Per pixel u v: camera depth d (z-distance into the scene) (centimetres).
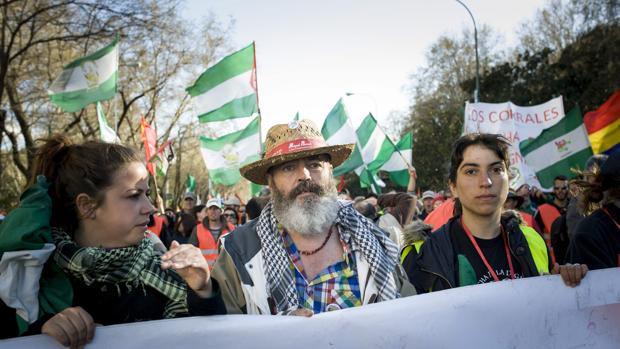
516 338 197
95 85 1098
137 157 192
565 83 2720
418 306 189
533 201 979
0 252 162
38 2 1872
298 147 229
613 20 2503
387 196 707
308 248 229
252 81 895
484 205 255
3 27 1834
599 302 208
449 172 279
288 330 176
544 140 877
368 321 183
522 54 3350
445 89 3872
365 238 226
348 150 253
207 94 895
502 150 259
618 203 264
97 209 182
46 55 2180
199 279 168
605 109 887
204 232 744
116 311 186
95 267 179
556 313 204
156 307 193
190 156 3881
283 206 227
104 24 1941
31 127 2225
